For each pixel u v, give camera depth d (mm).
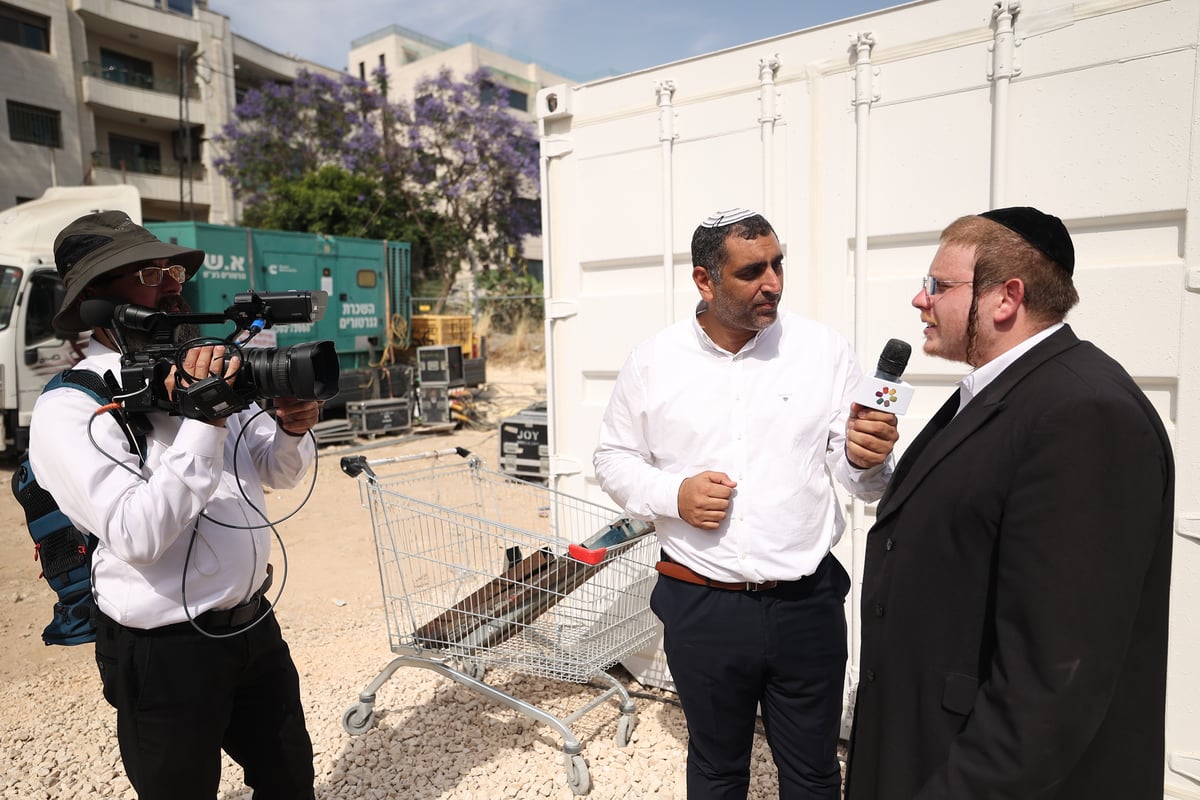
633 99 3029
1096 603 1138
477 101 22312
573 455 3379
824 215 2645
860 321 2578
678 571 2002
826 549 1955
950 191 2410
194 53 24828
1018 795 1170
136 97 23109
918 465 1455
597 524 3342
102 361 1781
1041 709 1146
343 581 4891
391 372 10250
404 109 22188
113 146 23984
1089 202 2201
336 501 6891
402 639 2900
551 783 2654
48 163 21188
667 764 2744
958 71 2365
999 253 1376
